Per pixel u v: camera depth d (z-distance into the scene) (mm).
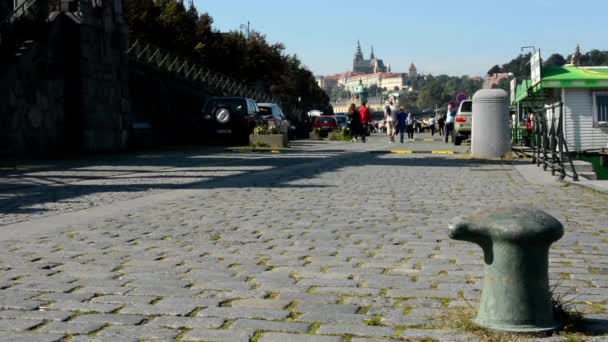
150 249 7102
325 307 4887
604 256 6715
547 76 24016
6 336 4234
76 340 4168
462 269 6129
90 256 6727
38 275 5887
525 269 4207
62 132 24578
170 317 4645
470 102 35938
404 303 4996
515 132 31281
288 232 8164
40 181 14578
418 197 11820
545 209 10227
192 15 62906
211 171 17297
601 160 22406
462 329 4312
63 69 24562
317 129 52562
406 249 7086
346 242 7508
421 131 96125
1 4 25703
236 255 6789
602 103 23922
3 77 21688
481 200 11398
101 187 13352
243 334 4281
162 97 37719
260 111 38750
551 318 4270
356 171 17516
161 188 13203
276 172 16984
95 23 25516
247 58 71438
